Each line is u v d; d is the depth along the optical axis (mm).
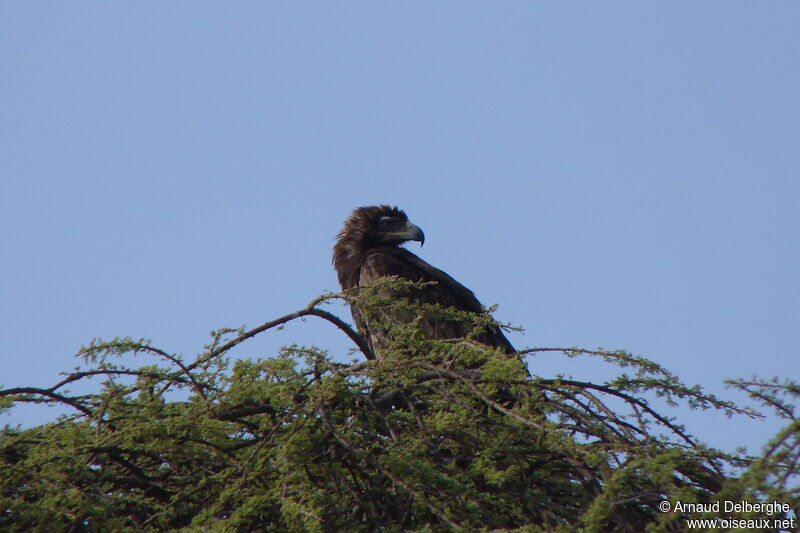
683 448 9719
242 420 11047
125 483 10500
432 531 8961
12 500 9328
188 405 10719
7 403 10391
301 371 10805
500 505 9508
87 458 10008
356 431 10258
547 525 9438
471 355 10961
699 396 10438
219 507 9344
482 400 10727
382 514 9539
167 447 10203
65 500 9297
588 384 10688
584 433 10047
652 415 10555
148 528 9750
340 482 9477
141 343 10469
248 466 9672
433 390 10836
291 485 9250
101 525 9242
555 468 10586
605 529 8961
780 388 8641
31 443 10445
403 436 10391
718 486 9547
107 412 10734
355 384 10516
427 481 9273
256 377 10773
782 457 8180
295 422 9773
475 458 10141
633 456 9203
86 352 10383
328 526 9078
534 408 10297
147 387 10625
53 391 10547
